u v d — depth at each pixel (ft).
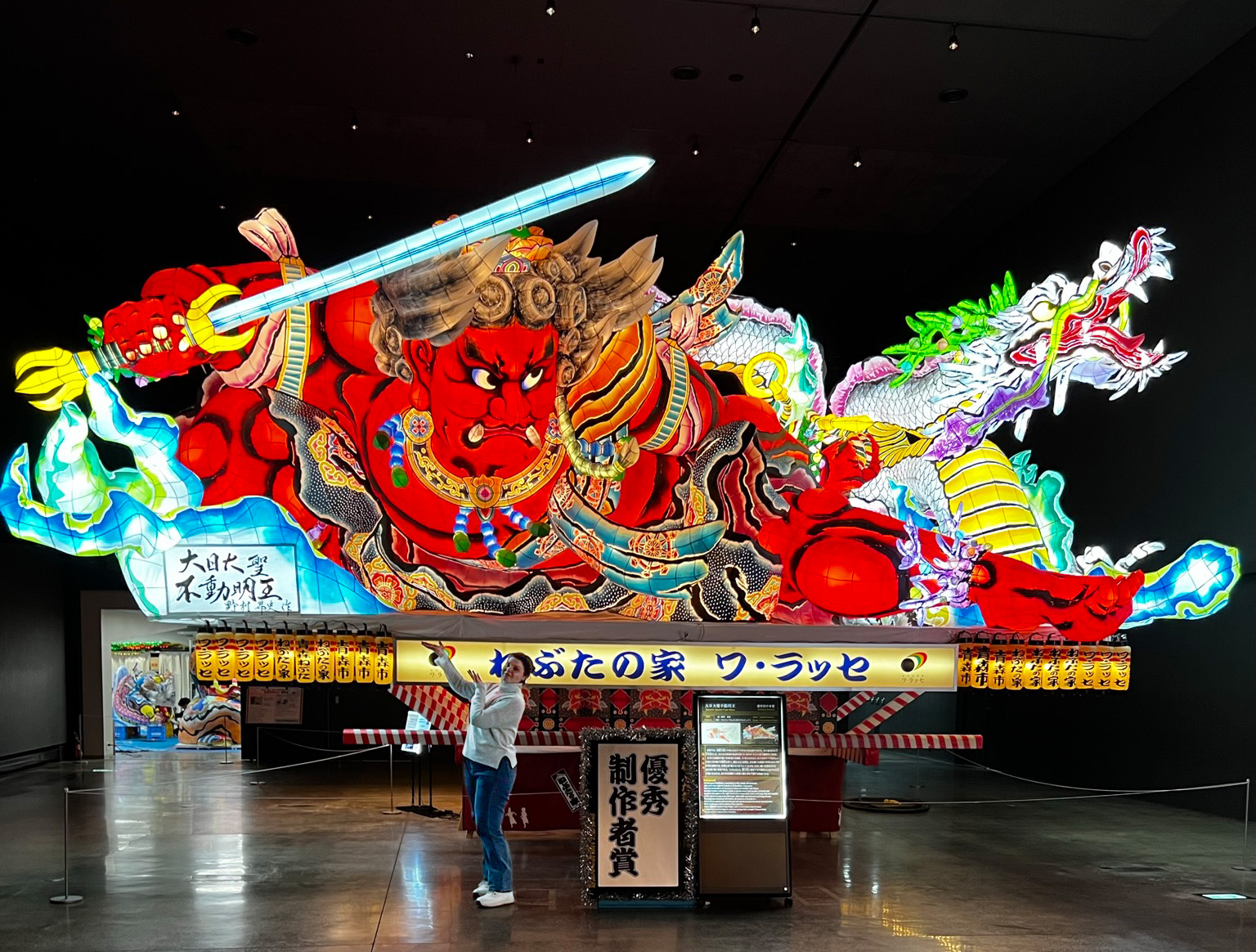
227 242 46.14
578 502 26.05
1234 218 33.32
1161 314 36.76
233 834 29.60
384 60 33.30
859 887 23.15
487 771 21.36
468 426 25.55
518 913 20.57
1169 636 36.70
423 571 25.30
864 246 47.26
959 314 28.84
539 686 25.58
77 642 52.42
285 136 37.99
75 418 23.95
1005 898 22.18
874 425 28.09
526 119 36.65
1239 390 33.04
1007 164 40.24
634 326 26.45
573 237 26.17
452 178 40.81
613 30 31.71
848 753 30.25
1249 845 28.94
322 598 24.80
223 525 24.53
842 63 33.40
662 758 21.57
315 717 52.49
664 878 21.08
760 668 25.96
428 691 27.48
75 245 46.55
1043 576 27.48
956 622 27.50
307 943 18.34
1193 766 35.29
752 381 27.45
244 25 31.53
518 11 30.78
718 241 46.32
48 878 23.73
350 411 25.12
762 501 27.04
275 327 24.79
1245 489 32.73
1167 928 19.81
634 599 26.17
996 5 30.53
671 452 26.63
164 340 24.25
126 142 38.52
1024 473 28.66
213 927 19.34
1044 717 44.37
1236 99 33.27
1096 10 30.96
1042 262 42.63
